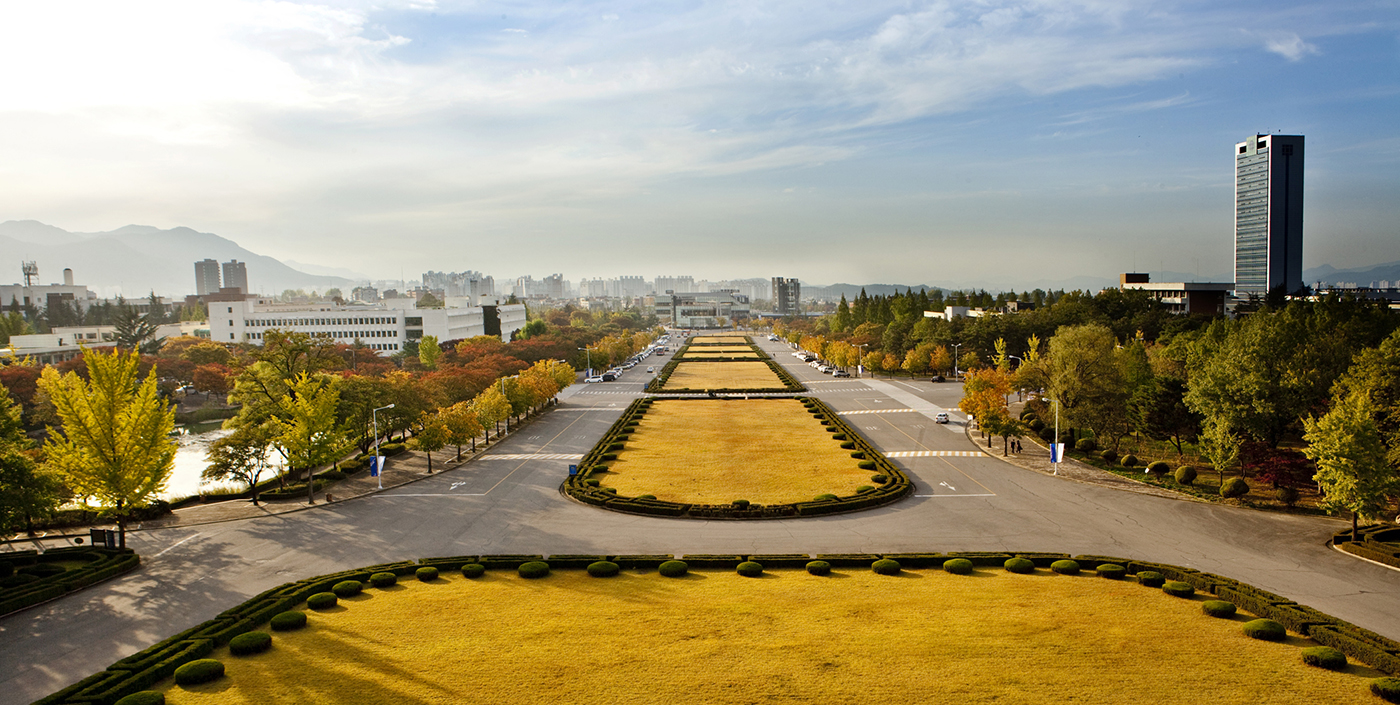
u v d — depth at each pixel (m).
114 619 40.81
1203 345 91.88
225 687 30.70
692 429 97.81
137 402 51.88
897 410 114.25
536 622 37.72
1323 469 50.72
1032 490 66.06
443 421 78.50
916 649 33.78
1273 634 35.03
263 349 80.06
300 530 56.78
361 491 68.19
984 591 42.22
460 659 33.22
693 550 50.97
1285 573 45.19
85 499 52.50
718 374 173.88
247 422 74.75
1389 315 99.81
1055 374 84.00
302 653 34.16
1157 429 77.06
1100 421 80.88
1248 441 66.44
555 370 134.25
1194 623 37.22
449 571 47.28
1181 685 30.36
